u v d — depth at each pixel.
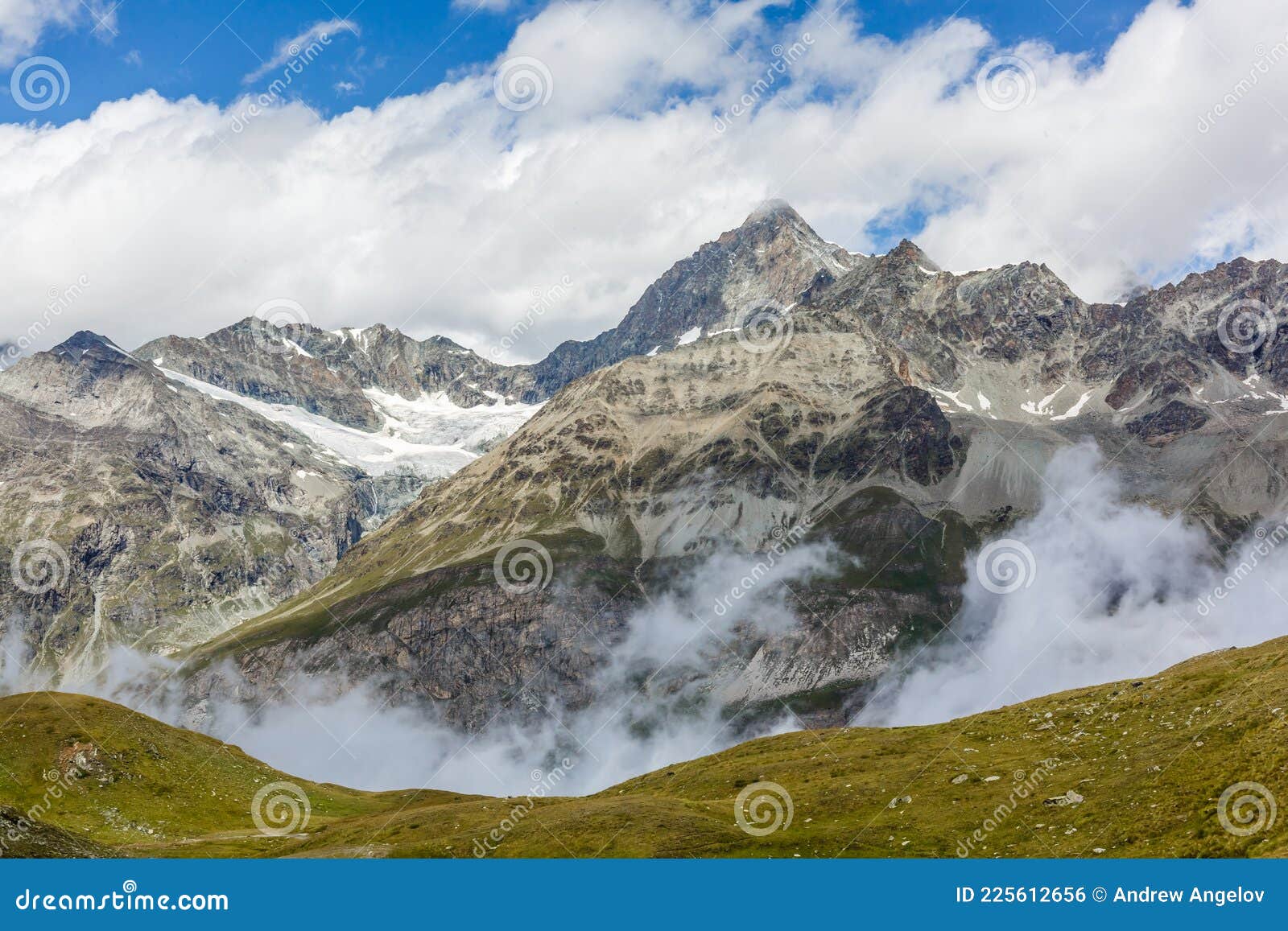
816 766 160.50
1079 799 119.56
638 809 143.50
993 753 146.88
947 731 164.12
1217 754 115.75
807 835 129.50
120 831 163.75
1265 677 132.62
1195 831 103.19
